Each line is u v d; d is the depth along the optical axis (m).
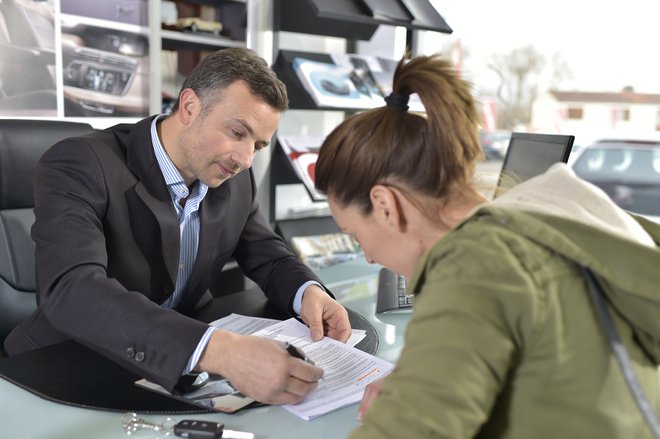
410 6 2.99
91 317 1.15
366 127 0.80
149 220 1.53
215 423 0.93
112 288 1.19
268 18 2.87
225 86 1.45
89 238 1.35
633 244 0.65
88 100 2.46
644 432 0.67
